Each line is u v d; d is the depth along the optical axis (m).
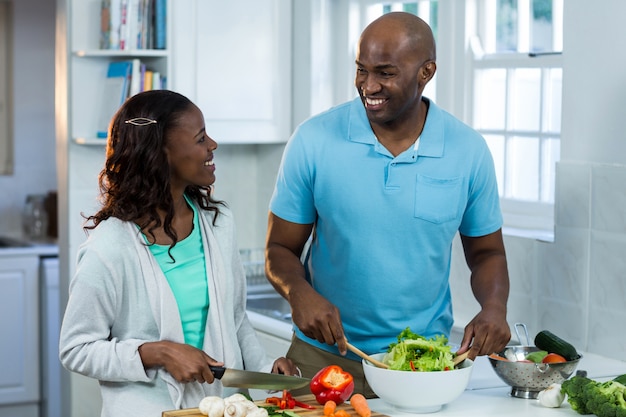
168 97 2.32
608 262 2.98
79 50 4.43
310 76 4.48
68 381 4.69
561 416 2.27
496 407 2.34
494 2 3.76
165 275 2.32
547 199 3.56
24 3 6.52
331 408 2.19
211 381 2.25
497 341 2.39
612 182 2.95
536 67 3.55
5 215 6.55
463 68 3.84
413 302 2.54
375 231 2.48
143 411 2.27
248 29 4.54
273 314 3.94
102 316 2.26
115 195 2.30
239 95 4.54
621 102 2.93
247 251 4.80
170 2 4.38
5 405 5.96
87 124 4.52
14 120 6.54
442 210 2.48
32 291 5.87
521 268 3.33
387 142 2.49
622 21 2.91
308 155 2.52
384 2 4.27
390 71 2.32
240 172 4.95
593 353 3.05
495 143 3.76
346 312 2.58
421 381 2.22
